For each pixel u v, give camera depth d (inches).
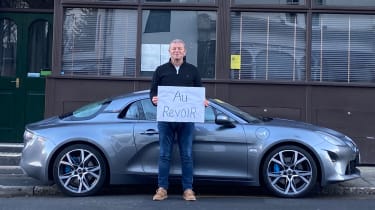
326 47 401.1
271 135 285.1
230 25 403.5
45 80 420.5
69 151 287.6
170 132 278.4
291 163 286.0
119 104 297.4
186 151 277.9
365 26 400.8
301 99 397.1
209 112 293.1
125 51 408.5
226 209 262.2
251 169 285.3
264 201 282.7
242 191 314.8
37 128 295.9
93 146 288.2
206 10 406.0
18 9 427.5
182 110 271.6
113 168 287.4
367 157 390.0
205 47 406.0
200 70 405.7
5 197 299.6
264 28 404.5
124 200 283.4
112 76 404.5
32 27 428.5
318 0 401.4
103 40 408.5
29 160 290.5
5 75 427.2
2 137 420.8
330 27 401.7
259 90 398.6
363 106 393.1
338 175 283.4
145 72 407.2
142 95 299.0
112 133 288.4
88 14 409.7
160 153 278.8
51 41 431.2
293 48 402.6
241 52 403.9
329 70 399.9
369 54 399.9
